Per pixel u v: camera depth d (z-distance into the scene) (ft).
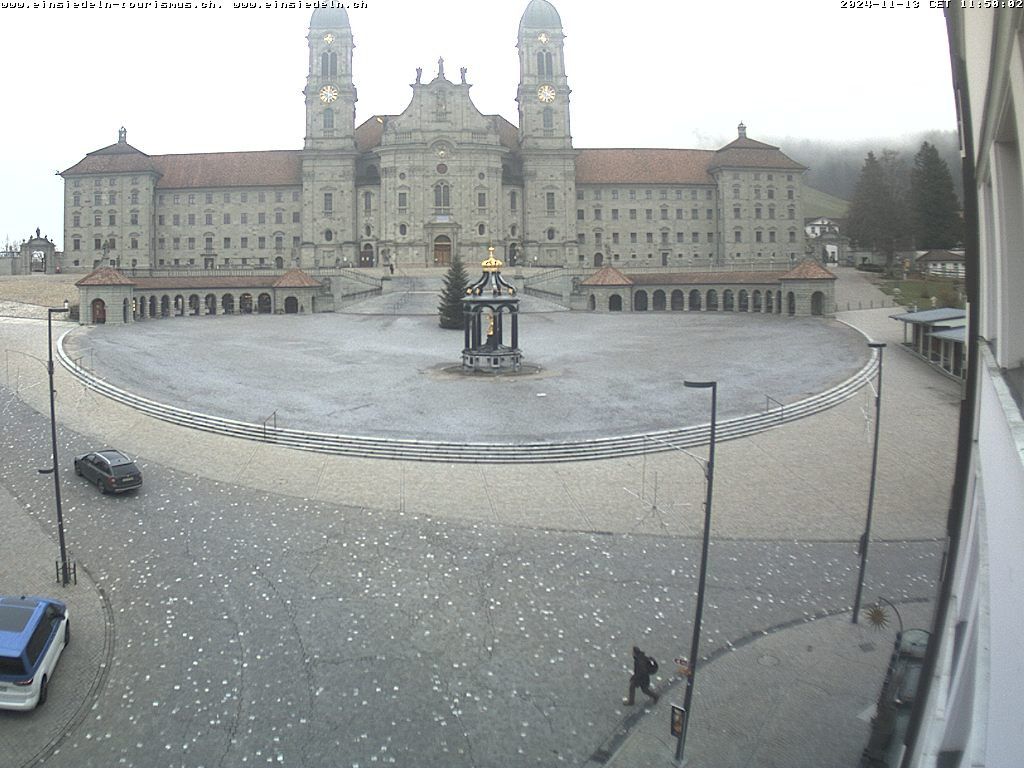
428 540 102.83
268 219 455.63
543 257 454.40
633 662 73.20
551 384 187.32
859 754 61.36
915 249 444.96
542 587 90.89
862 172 480.64
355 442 141.79
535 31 454.40
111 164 448.24
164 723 66.59
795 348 231.71
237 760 62.34
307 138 443.73
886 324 272.31
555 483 125.49
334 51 442.91
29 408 160.25
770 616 85.30
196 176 459.32
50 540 103.14
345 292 358.84
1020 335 36.70
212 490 120.37
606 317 326.85
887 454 139.95
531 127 455.22
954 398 176.65
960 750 34.24
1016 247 36.19
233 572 93.76
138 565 95.71
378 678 73.00
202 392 175.52
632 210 471.62
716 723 66.08
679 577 94.17
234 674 73.51
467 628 81.76
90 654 76.59
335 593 88.74
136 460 133.39
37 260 456.86
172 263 455.22
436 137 435.53
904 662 62.95
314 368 207.10
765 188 469.98
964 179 48.47
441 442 140.36
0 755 62.39
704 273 375.86
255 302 353.92
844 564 98.48
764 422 155.63
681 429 148.25
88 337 242.78
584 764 62.03
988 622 30.04
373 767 61.62
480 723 67.00
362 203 447.83
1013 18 25.29
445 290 287.07
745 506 116.67
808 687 71.10
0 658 66.69
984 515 35.65
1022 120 26.00
